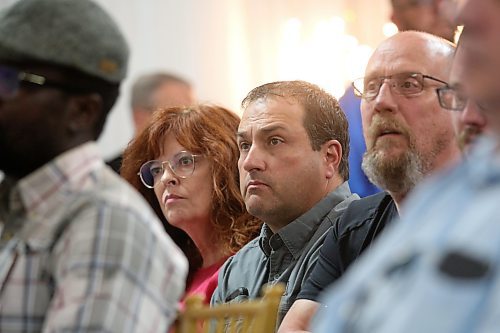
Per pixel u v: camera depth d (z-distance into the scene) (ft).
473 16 8.45
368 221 18.30
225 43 40.16
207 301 21.36
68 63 13.33
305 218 19.75
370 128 17.80
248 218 21.83
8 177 13.82
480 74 8.43
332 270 18.34
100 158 13.85
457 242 7.51
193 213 21.71
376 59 17.92
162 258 13.08
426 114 17.43
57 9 13.41
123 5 39.50
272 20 39.75
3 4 37.14
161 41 39.83
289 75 39.37
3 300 12.97
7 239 13.44
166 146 22.03
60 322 12.32
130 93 32.83
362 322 7.93
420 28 23.93
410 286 7.63
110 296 12.44
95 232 12.75
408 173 17.40
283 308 19.13
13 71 13.32
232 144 21.84
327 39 38.86
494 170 7.95
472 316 7.22
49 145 13.43
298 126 19.84
